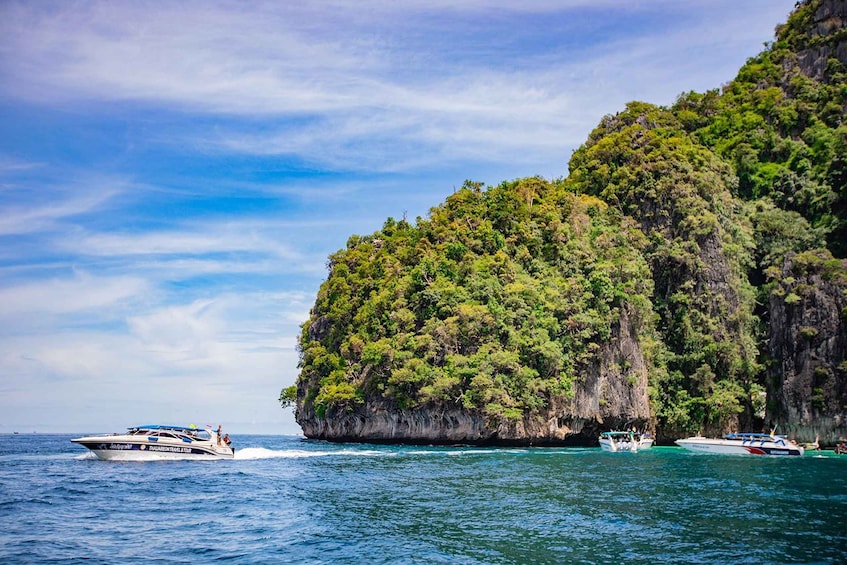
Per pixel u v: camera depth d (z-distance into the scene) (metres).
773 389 109.44
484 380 88.69
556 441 96.94
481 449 88.62
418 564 26.20
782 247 126.44
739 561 26.53
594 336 103.00
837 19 164.75
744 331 116.88
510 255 116.31
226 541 29.95
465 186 134.50
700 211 125.75
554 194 132.75
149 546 29.08
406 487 46.56
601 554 27.61
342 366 116.06
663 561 26.56
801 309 106.38
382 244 147.75
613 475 54.56
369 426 107.56
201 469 57.59
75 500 40.97
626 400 103.75
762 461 72.19
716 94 173.25
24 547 28.91
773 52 174.75
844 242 122.06
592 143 169.50
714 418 109.62
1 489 45.22
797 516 35.50
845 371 100.12
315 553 27.83
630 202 135.12
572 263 115.44
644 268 119.44
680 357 116.25
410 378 94.00
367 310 115.94
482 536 30.75
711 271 120.31
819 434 101.19
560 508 37.97
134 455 63.16
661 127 161.12
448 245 115.44
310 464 62.88
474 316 96.88
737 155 149.62
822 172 136.12
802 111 152.25
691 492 44.38
